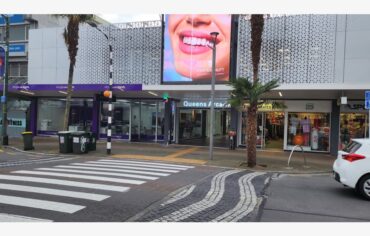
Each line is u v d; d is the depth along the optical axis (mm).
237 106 14570
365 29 18703
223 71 21125
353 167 8766
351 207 7809
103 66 24406
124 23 23578
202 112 23656
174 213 6750
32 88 23109
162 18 22422
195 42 21734
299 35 19672
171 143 24047
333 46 19141
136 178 10289
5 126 20672
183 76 22000
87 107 26812
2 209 6621
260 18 14406
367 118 19969
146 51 23203
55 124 27938
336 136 20312
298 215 6969
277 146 21781
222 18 21234
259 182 10758
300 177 12391
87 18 18891
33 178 9750
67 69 25484
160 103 24594
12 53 31156
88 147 18172
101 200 7445
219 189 9242
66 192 8055
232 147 21297
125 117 25484
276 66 20031
